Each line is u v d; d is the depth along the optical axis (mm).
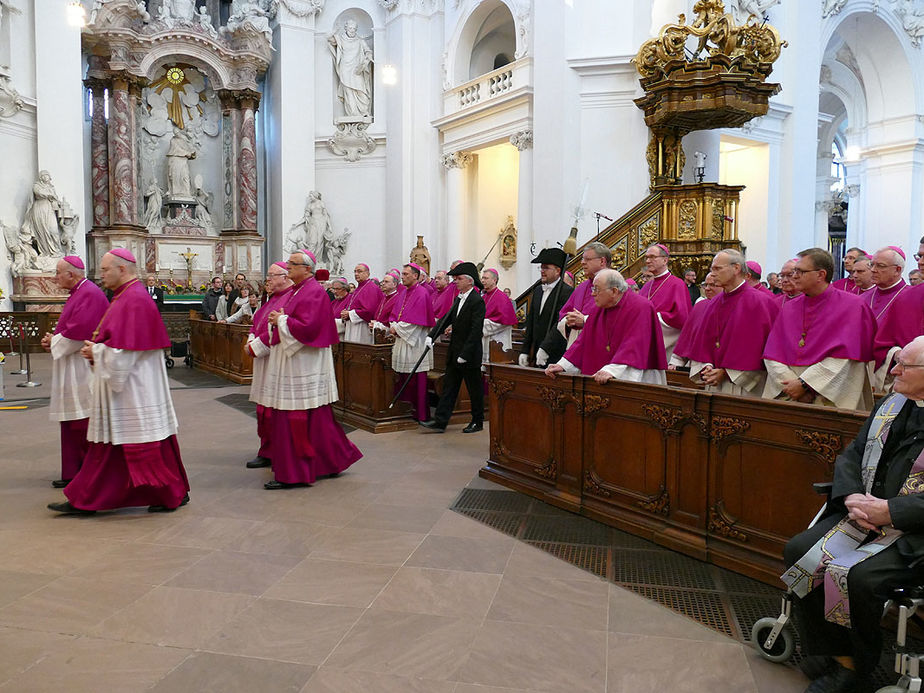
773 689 2803
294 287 5664
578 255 11188
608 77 13203
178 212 19172
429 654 3049
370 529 4633
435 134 18344
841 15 16719
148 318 4688
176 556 4156
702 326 5008
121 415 4730
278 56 19281
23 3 15055
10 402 9391
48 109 15289
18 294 14930
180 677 2854
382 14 19188
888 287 5711
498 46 18578
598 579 3830
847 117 22672
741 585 3732
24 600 3555
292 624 3318
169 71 19094
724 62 10445
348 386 8430
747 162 14375
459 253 17859
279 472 5516
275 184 19703
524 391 5441
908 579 2553
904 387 2709
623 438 4605
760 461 3750
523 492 5414
